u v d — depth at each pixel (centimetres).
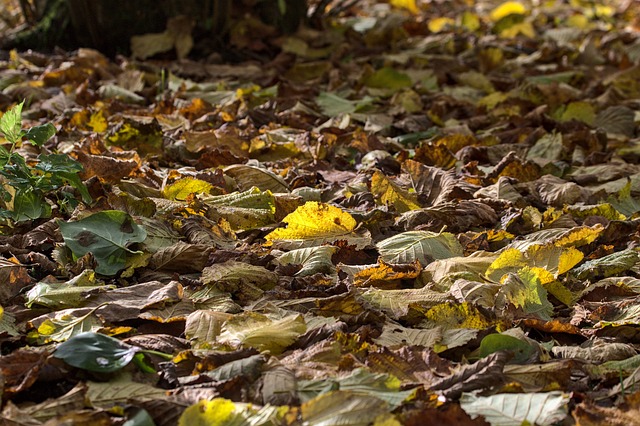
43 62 1078
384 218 553
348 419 325
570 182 672
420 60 1134
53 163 511
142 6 1116
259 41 1152
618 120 870
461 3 1842
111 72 1038
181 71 1045
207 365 371
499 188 620
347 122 800
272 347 396
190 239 512
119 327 411
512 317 435
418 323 441
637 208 629
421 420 328
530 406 343
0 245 498
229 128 718
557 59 1231
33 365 365
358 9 1606
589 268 505
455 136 773
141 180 605
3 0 1528
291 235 523
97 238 484
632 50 1255
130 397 351
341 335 393
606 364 396
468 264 483
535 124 853
